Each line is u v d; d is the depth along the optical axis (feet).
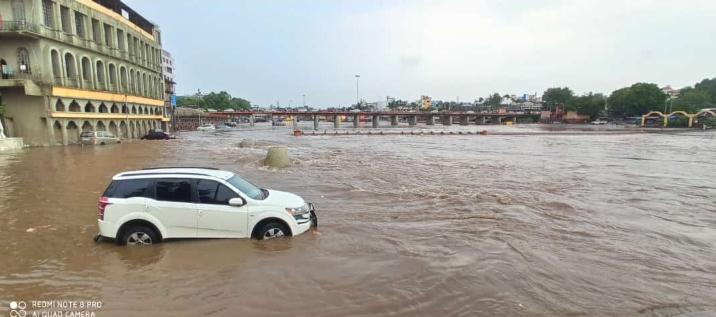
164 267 23.18
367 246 27.43
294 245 27.02
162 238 26.71
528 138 200.03
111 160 86.38
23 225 32.73
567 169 75.72
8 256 25.27
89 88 164.66
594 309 18.90
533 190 51.60
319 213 37.40
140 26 244.01
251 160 85.40
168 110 306.35
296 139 191.31
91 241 28.14
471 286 21.02
